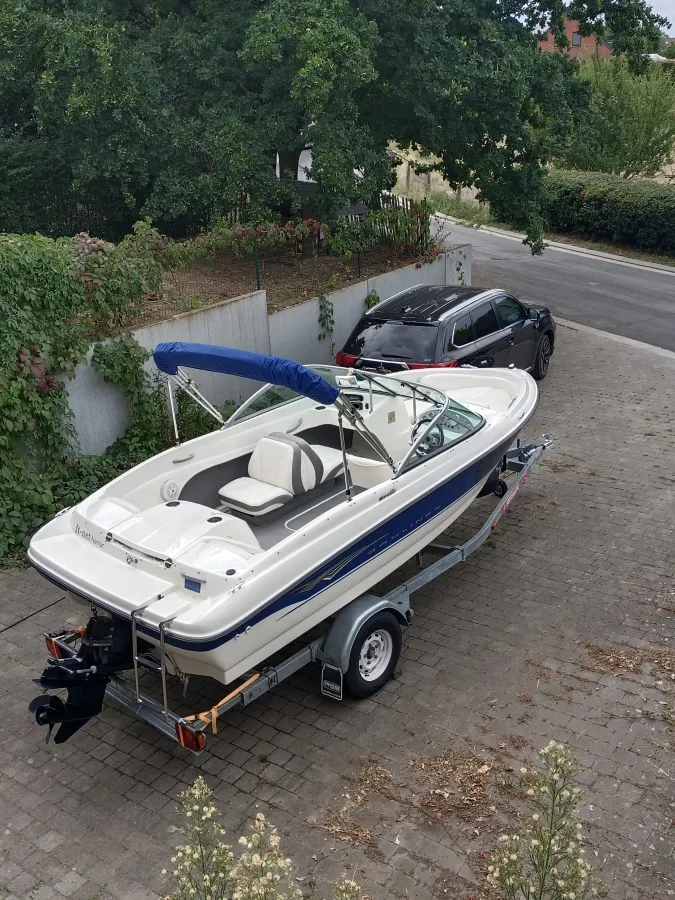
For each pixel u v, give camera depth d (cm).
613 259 2511
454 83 1333
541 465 949
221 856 325
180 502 578
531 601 674
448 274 1523
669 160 3127
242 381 1055
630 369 1331
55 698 477
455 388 870
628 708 542
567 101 1502
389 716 545
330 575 538
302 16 1202
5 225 1476
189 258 1078
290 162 1585
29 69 1358
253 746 525
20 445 790
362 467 639
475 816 459
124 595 484
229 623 461
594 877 414
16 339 769
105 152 1277
